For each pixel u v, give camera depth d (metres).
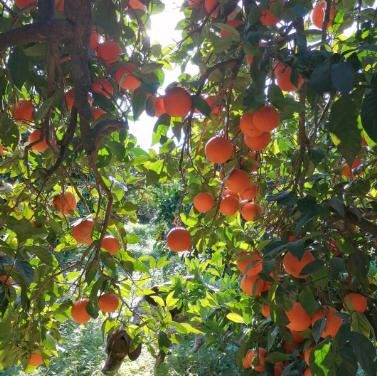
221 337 2.44
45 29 1.05
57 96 1.57
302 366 1.62
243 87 1.75
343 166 1.78
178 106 1.22
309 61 0.98
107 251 1.72
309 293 1.22
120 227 1.80
